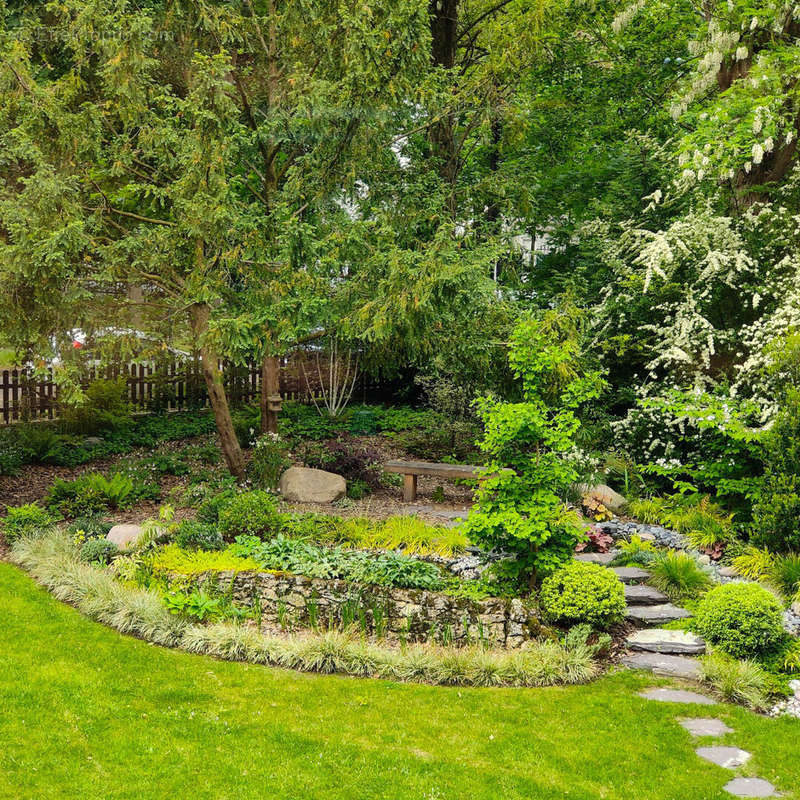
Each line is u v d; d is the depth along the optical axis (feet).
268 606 24.47
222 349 30.30
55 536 28.22
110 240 31.94
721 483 31.17
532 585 24.71
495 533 24.31
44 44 32.24
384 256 31.81
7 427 41.91
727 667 20.99
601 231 43.73
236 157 33.73
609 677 21.39
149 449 43.29
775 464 28.71
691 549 29.37
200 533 27.91
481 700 20.01
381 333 30.58
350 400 56.59
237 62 37.35
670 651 22.50
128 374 47.73
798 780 16.40
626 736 18.20
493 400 25.73
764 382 33.68
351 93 31.65
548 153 55.62
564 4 49.42
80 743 17.11
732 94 35.32
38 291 28.60
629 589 25.71
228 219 29.09
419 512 33.88
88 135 29.40
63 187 27.27
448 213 39.01
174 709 18.84
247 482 35.91
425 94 34.60
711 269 35.81
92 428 43.55
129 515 31.86
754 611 21.77
